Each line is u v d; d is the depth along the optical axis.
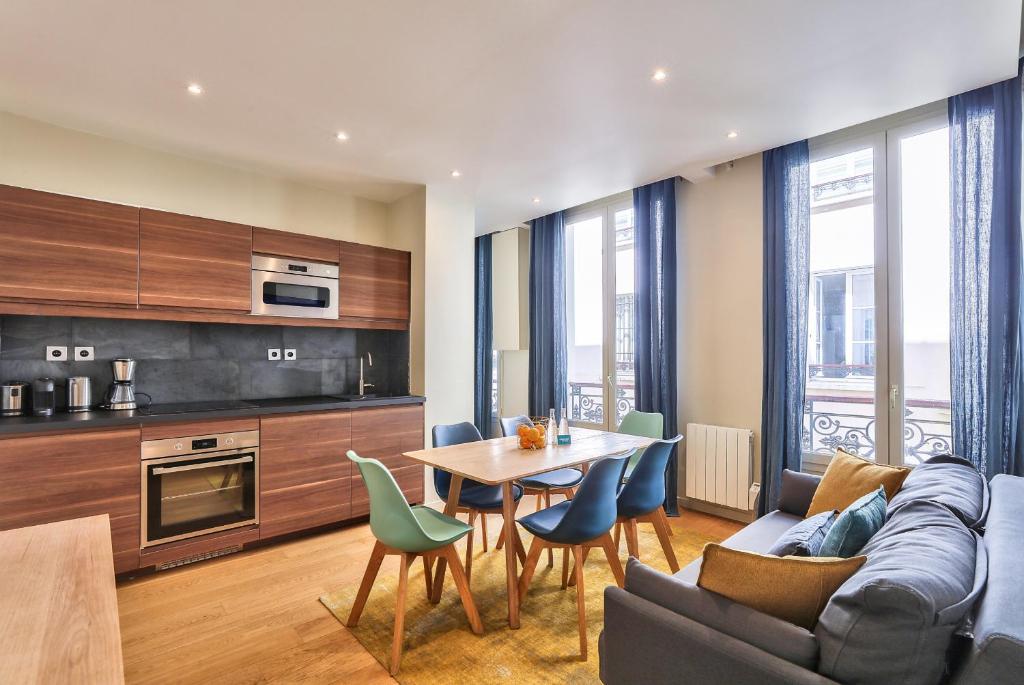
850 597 1.07
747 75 2.48
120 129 3.04
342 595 2.59
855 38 2.17
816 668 1.10
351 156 3.50
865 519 1.54
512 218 5.32
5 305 2.55
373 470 2.02
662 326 4.13
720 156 3.56
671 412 4.06
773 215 3.53
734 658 1.17
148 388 3.30
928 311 3.03
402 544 2.06
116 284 2.87
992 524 1.49
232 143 3.25
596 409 5.04
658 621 1.33
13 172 2.84
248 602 2.51
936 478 1.96
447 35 2.13
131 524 2.72
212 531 2.99
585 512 2.13
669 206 4.07
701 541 3.37
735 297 3.84
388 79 2.49
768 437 3.53
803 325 3.38
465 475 2.26
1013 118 2.58
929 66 2.41
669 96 2.69
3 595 1.04
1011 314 2.58
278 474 3.25
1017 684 0.87
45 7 1.92
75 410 2.94
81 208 2.77
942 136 2.99
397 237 4.47
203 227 3.19
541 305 5.29
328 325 3.81
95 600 1.03
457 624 2.31
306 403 3.52
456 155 3.50
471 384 4.45
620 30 2.11
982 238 2.68
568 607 2.46
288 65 2.36
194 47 2.21
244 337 3.71
